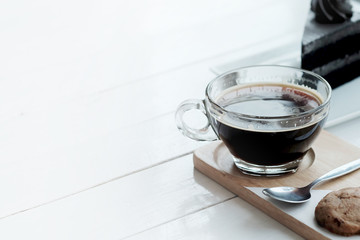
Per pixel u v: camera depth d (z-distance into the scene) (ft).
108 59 2.73
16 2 3.43
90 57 2.77
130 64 2.66
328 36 2.28
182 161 2.01
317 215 1.67
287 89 1.93
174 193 1.87
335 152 1.93
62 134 2.22
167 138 2.13
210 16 3.02
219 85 1.94
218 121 1.82
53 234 1.78
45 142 2.19
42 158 2.10
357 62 2.30
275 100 1.90
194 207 1.82
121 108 2.34
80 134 2.21
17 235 1.79
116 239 1.74
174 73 2.55
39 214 1.86
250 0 3.13
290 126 1.76
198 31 2.89
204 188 1.88
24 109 2.42
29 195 1.94
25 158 2.11
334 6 2.31
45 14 3.25
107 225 1.79
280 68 1.95
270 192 1.76
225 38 2.78
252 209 1.79
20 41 2.99
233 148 1.84
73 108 2.38
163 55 2.71
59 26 3.10
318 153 1.93
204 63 2.59
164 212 1.81
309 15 2.37
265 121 1.76
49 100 2.46
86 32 3.02
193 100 1.93
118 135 2.18
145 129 2.19
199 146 2.07
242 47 2.67
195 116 2.25
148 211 1.82
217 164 1.91
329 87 1.84
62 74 2.65
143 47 2.80
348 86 2.26
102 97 2.43
